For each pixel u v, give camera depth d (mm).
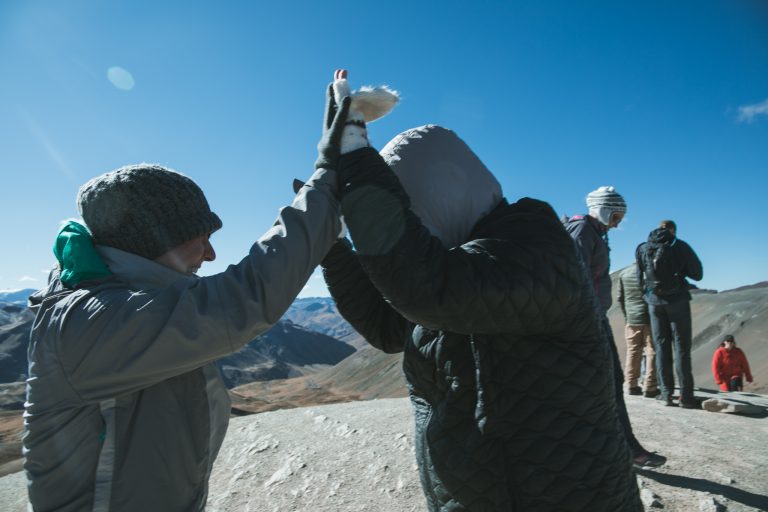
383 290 1227
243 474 3891
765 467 3566
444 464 1370
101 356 1049
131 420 1108
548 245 1259
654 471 3510
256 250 1157
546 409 1275
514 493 1299
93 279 1163
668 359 5457
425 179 1435
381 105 1332
